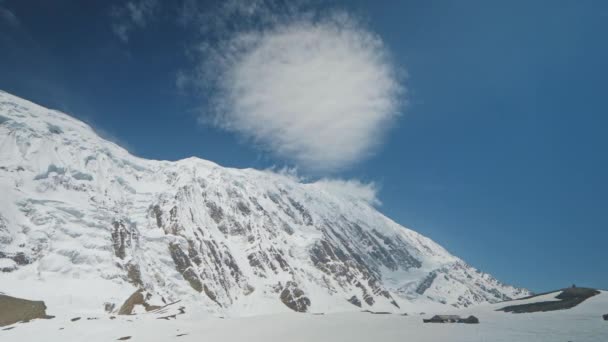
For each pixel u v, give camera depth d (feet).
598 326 255.91
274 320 394.52
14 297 617.21
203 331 343.87
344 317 404.16
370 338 269.23
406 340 253.24
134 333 340.80
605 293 361.71
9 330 379.35
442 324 314.96
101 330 353.72
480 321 323.98
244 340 293.02
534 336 238.89
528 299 412.16
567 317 300.20
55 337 339.98
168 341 304.50
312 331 317.42
